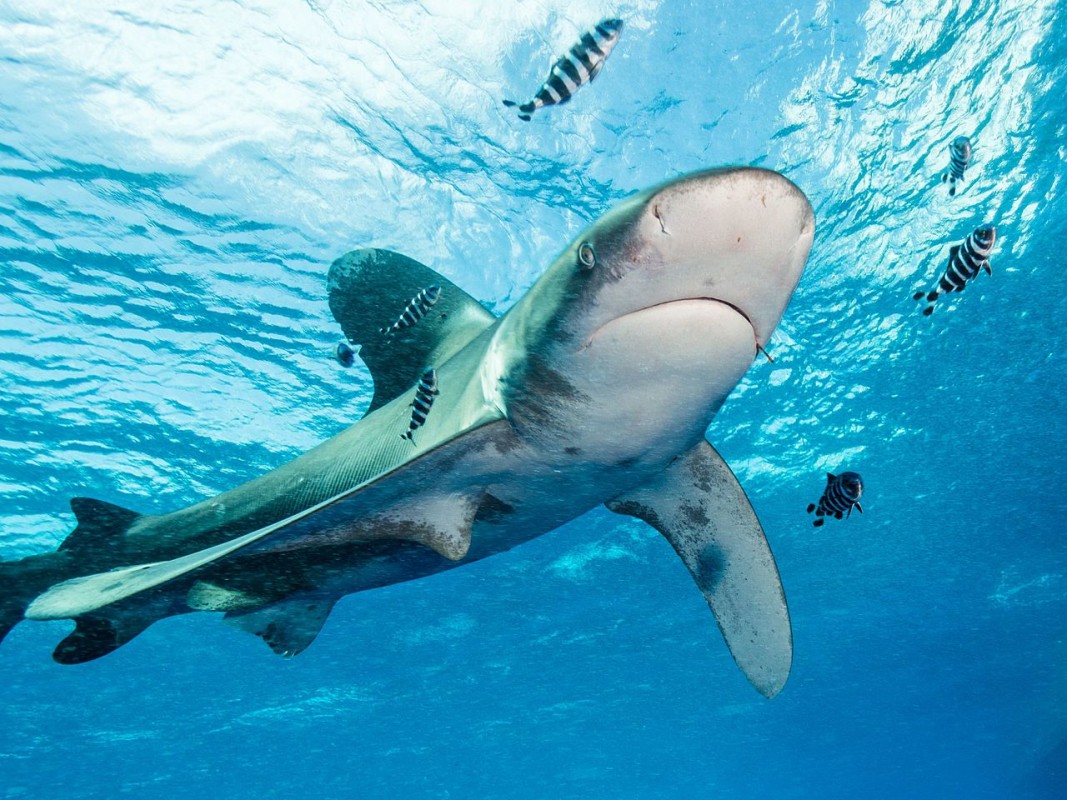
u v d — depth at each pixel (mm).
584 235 2885
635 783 58094
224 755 35719
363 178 10641
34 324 12312
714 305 2873
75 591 4246
